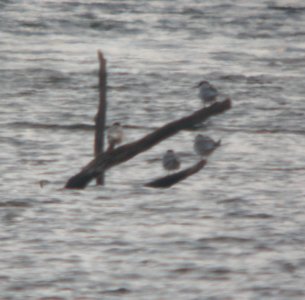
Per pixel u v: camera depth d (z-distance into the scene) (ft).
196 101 519.19
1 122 451.53
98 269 253.03
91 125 451.12
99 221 295.07
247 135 435.53
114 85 555.69
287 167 376.07
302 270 254.68
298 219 301.02
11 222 291.99
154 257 262.47
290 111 493.77
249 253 266.77
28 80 566.77
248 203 318.65
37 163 373.81
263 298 236.43
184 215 302.66
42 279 245.45
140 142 312.71
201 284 244.22
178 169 353.51
